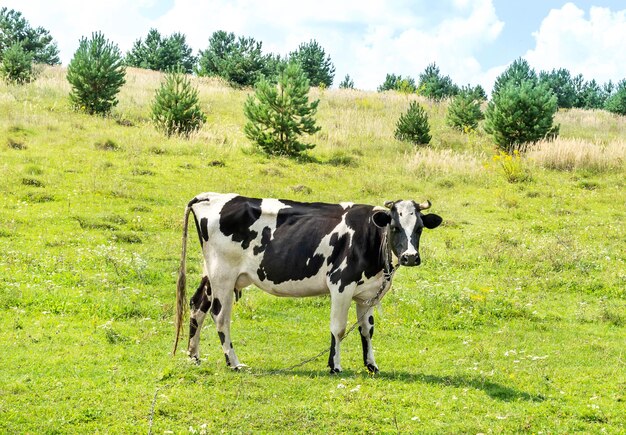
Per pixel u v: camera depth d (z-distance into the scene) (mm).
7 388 7508
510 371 8875
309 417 7059
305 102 25562
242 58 45469
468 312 11547
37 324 9867
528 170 24547
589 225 18578
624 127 37344
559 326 11266
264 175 22375
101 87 28547
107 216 16531
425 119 30125
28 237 14594
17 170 19469
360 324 8672
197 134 26312
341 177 23141
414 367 9039
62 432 6551
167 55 55156
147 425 6762
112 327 9875
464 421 7105
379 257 8242
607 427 7090
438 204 20656
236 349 9562
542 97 28141
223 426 6836
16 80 33250
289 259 8492
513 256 15297
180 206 18359
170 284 12500
